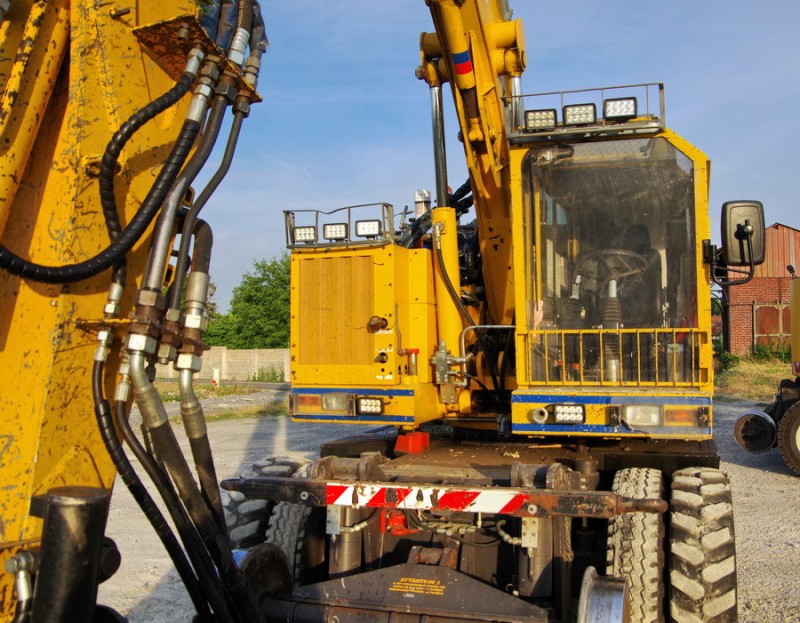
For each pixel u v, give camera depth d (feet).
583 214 16.43
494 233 18.98
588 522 15.53
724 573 13.10
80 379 7.50
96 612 7.80
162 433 7.89
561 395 15.37
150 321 7.62
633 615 12.88
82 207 7.35
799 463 34.50
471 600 12.70
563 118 16.02
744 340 98.78
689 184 16.01
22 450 7.07
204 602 8.44
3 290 7.39
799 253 100.73
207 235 8.79
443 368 17.61
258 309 134.41
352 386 17.48
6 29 7.30
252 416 62.64
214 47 8.22
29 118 7.26
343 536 14.75
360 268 17.62
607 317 16.11
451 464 16.11
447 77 18.92
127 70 7.82
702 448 15.99
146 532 24.67
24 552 6.77
